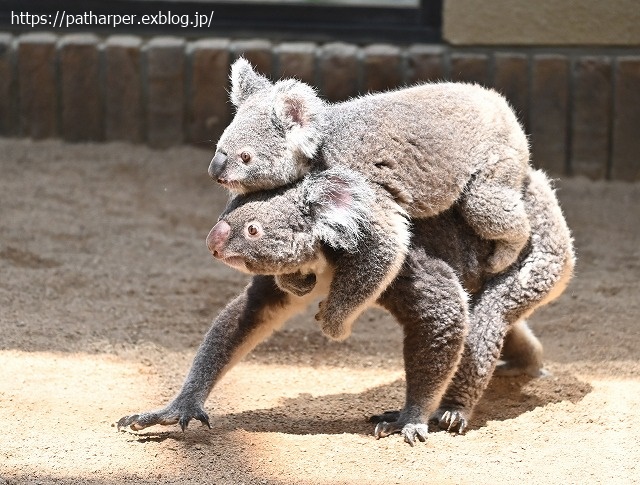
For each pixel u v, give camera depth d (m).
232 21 16.94
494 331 8.97
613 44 16.19
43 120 16.78
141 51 16.55
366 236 8.00
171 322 11.49
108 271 12.90
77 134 16.83
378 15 16.75
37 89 16.66
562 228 9.28
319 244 8.04
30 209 14.65
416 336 8.52
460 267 8.78
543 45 16.28
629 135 16.12
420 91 8.77
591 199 15.75
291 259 7.96
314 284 8.38
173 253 13.74
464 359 8.91
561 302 12.35
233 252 7.89
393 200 8.23
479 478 7.89
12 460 7.88
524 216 8.72
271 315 8.95
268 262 7.93
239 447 8.32
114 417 8.86
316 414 9.25
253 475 7.82
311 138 7.89
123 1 17.00
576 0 16.09
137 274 12.90
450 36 16.30
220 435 8.56
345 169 8.02
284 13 16.92
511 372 10.17
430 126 8.39
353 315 8.10
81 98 16.70
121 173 16.09
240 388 9.87
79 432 8.48
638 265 13.66
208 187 15.93
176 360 10.42
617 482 7.88
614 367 10.52
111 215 14.80
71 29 16.97
